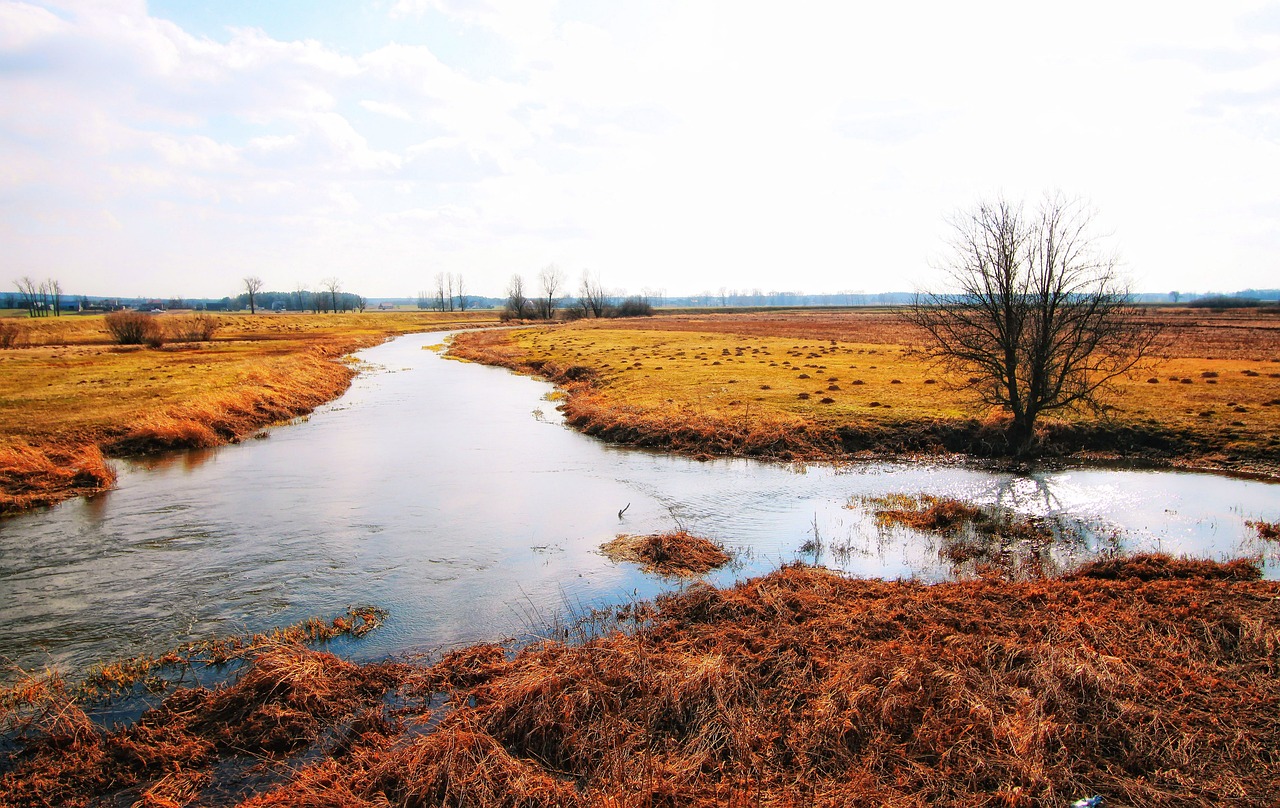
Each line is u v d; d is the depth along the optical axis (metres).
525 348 66.75
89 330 93.31
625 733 8.43
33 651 11.09
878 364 42.81
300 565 14.73
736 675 9.39
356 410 35.84
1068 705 8.66
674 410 30.11
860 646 10.29
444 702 9.58
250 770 8.29
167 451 25.88
